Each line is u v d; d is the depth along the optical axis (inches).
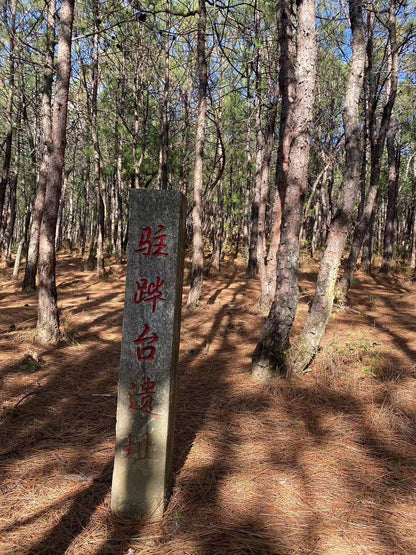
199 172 308.3
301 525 86.6
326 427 128.5
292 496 95.8
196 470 105.7
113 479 90.9
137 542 82.4
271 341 165.9
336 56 474.9
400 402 141.6
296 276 167.6
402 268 584.1
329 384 159.3
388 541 82.0
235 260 710.5
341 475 103.8
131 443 90.3
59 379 166.9
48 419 132.9
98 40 496.4
